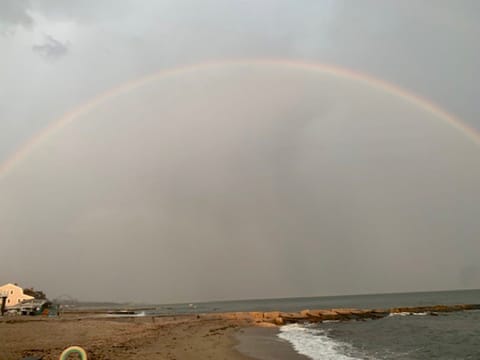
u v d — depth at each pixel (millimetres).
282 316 71000
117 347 26500
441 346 36219
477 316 70062
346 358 27938
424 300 159000
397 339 41406
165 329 44375
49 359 20156
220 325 54938
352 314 76125
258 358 26484
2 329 38062
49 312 75625
